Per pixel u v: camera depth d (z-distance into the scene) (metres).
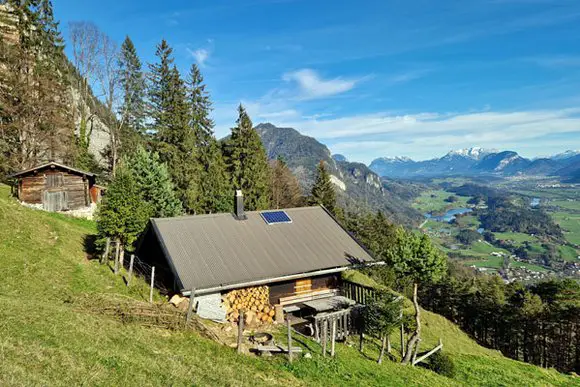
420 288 63.75
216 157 49.84
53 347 9.40
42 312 11.83
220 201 38.66
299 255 18.98
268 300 18.81
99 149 57.25
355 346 17.84
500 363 24.91
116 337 11.32
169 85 46.06
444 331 35.62
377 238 70.75
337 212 62.84
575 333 42.94
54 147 37.78
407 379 15.10
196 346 12.48
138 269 19.83
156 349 11.33
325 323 15.46
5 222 20.44
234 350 12.93
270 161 70.94
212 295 16.55
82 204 32.53
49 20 44.28
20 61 36.66
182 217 19.06
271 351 13.62
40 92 36.94
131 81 48.16
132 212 19.39
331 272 19.17
